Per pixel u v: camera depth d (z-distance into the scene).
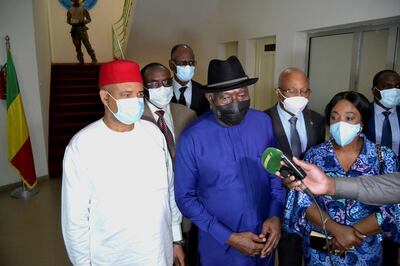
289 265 1.69
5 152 4.02
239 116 1.28
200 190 1.37
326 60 3.16
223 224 1.31
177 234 1.50
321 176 0.91
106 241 1.20
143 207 1.23
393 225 1.17
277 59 3.55
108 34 7.82
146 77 1.73
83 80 6.30
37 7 4.67
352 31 2.84
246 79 1.28
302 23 3.16
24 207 3.53
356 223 1.21
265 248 1.24
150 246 1.25
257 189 1.34
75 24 6.43
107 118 1.23
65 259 2.53
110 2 7.72
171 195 1.45
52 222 3.17
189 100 2.32
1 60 3.86
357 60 2.82
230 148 1.31
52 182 4.35
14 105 3.69
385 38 2.58
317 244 1.29
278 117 1.78
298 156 1.74
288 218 1.37
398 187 0.85
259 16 3.78
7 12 3.91
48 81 5.56
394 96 1.84
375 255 1.26
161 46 5.07
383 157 1.25
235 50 4.61
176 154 1.35
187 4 4.43
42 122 4.41
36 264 2.47
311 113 1.85
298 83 1.66
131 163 1.21
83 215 1.17
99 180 1.17
